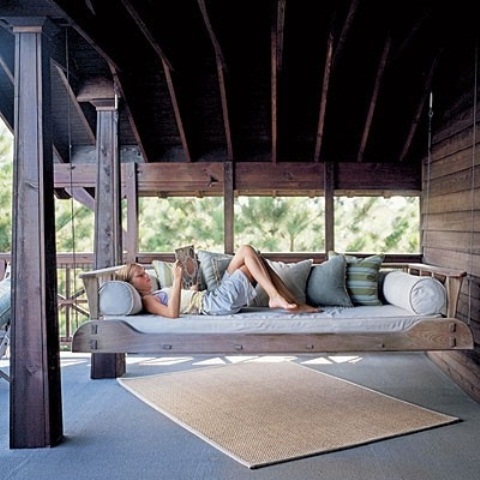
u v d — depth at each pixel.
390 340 3.40
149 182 5.83
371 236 8.48
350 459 2.83
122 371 4.57
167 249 8.66
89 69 4.60
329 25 4.29
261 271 3.84
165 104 5.38
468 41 4.13
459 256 4.32
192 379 4.41
